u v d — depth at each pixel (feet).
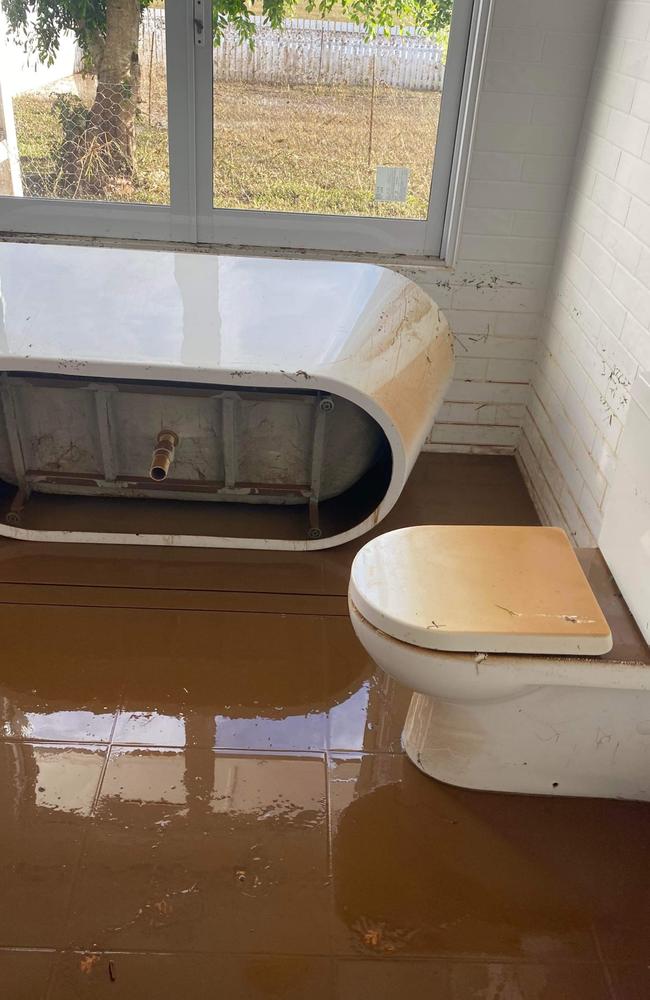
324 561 8.06
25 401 7.65
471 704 5.67
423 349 7.74
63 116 8.86
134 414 7.68
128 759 5.96
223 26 8.45
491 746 5.82
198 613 7.33
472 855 5.51
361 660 7.00
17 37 8.49
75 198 9.29
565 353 8.61
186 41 8.48
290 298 7.95
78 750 6.00
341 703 6.57
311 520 8.10
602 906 5.26
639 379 5.64
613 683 5.28
